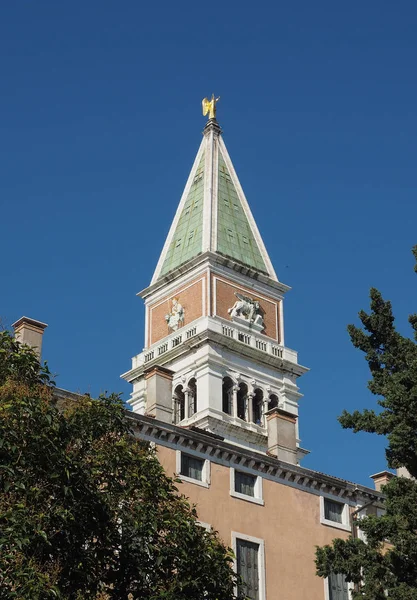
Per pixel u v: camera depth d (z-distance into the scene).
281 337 136.75
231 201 146.62
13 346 46.53
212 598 44.97
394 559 52.47
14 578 38.25
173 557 44.88
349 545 54.16
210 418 120.75
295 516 64.56
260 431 124.69
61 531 42.00
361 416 56.03
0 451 41.06
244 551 61.12
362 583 62.16
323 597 63.16
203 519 60.00
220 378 125.62
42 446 41.34
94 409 46.12
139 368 130.88
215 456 62.50
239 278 136.25
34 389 44.62
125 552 44.56
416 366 55.31
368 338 58.72
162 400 66.56
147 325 138.50
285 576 62.12
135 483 45.50
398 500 53.22
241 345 128.75
